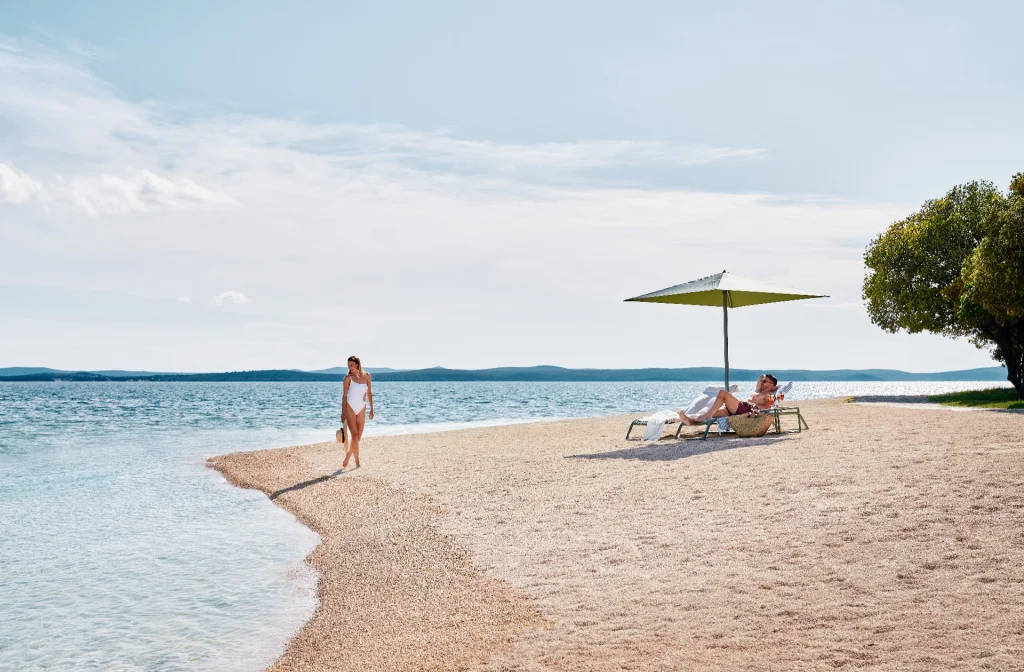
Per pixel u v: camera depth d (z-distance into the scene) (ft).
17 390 451.53
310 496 37.58
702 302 56.03
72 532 30.86
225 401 228.84
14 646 18.10
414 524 29.01
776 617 16.38
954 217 100.42
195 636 18.60
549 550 23.56
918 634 14.85
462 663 15.39
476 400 234.99
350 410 46.03
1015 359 95.66
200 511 35.32
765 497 27.32
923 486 26.21
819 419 56.34
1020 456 29.43
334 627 18.78
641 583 19.57
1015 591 16.81
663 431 52.90
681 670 13.92
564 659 14.99
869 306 109.81
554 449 47.62
